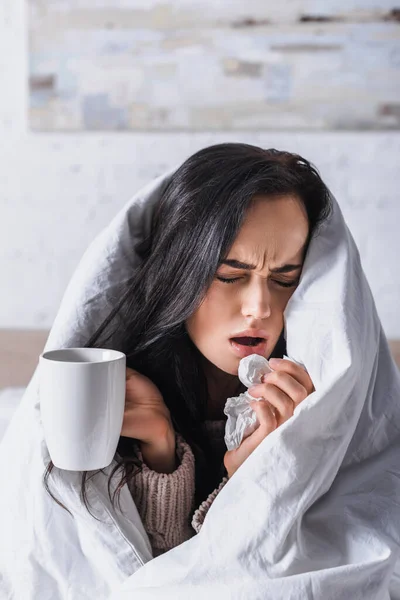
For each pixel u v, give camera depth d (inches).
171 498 27.0
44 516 26.7
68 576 26.5
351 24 65.1
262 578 22.4
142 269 27.6
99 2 66.4
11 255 70.4
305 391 25.4
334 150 67.1
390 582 27.1
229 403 26.7
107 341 28.1
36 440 26.1
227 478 26.9
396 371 29.3
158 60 66.8
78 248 69.8
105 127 67.9
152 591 22.7
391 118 66.0
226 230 25.2
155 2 66.1
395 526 24.5
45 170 69.3
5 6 67.8
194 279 25.9
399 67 65.3
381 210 67.5
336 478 26.4
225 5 65.7
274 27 65.7
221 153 27.9
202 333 27.0
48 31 67.0
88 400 21.9
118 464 26.2
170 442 27.7
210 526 23.5
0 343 62.0
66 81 67.6
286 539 23.1
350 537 24.0
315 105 66.3
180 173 28.2
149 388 27.9
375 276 68.1
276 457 23.3
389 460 26.9
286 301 27.6
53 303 70.5
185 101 67.2
